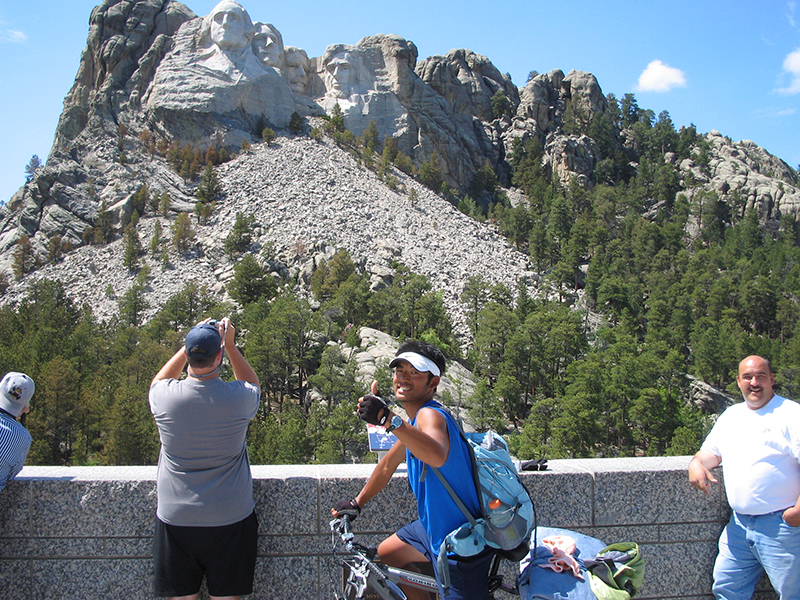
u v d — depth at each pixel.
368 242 139.38
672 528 7.09
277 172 164.62
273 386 84.75
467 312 122.00
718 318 136.25
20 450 6.25
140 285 124.88
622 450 78.56
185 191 160.62
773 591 7.06
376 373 66.44
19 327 101.88
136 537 6.52
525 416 86.81
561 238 172.50
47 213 156.25
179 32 187.25
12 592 6.52
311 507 6.61
